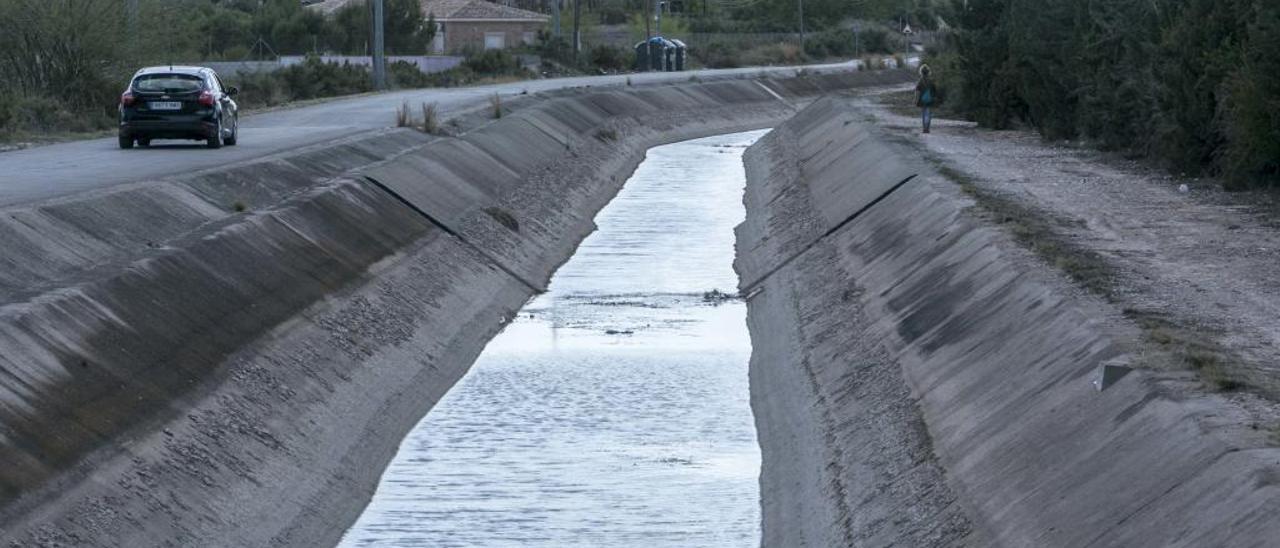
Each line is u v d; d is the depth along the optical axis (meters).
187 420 25.03
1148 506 16.64
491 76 128.38
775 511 25.25
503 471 27.83
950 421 24.20
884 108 94.31
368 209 44.69
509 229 52.59
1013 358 24.75
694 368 36.22
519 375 35.69
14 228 29.45
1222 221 37.62
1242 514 15.01
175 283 30.00
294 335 31.95
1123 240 33.97
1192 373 20.30
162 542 21.16
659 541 23.84
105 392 23.81
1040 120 69.69
